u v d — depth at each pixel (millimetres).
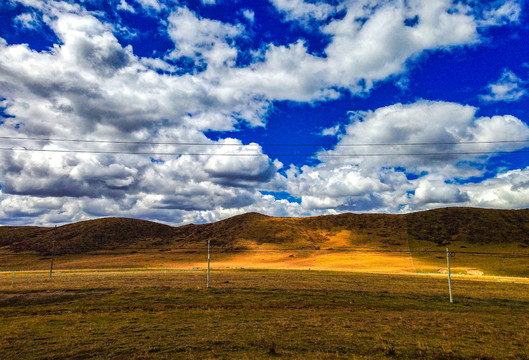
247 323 27609
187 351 19625
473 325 27438
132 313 32281
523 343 22031
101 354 19219
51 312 33219
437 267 92312
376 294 45000
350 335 23547
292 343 21312
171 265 112000
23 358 18703
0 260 122688
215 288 47906
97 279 58594
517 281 62094
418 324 27688
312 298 41719
